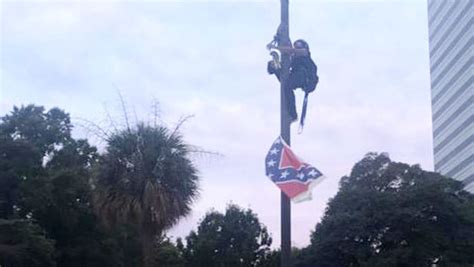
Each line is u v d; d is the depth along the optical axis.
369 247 62.44
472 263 61.78
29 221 43.00
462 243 61.81
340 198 66.69
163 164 21.52
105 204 21.66
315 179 9.71
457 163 163.12
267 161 9.90
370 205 63.16
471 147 154.00
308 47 10.15
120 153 21.58
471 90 155.62
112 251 49.62
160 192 21.22
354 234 62.03
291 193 9.63
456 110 165.25
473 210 64.12
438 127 180.25
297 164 9.75
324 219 66.00
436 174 67.81
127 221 21.86
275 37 10.12
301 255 66.38
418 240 60.84
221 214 67.56
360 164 69.50
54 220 47.53
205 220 67.50
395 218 60.59
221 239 65.75
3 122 53.72
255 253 66.25
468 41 158.38
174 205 21.42
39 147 52.00
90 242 48.41
